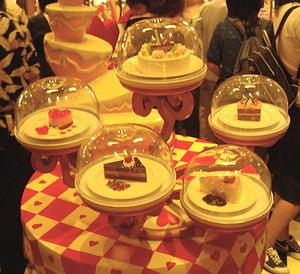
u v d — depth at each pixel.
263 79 1.60
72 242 1.27
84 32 1.95
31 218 1.39
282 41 2.18
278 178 2.37
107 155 1.28
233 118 1.38
